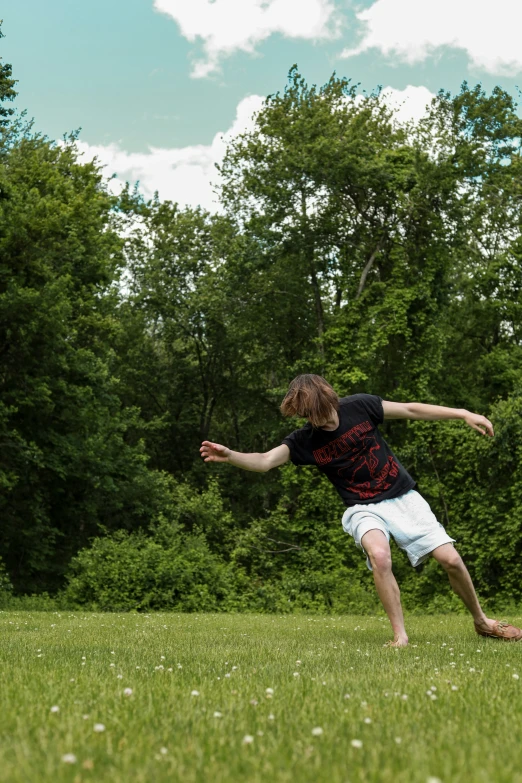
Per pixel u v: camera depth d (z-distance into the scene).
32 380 22.89
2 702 3.01
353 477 6.04
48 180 26.06
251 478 36.81
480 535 20.03
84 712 2.86
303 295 30.42
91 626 8.73
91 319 26.64
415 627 8.62
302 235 27.02
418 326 26.20
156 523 27.52
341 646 5.88
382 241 27.22
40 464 22.62
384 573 5.89
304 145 26.30
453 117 31.09
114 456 27.52
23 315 21.88
